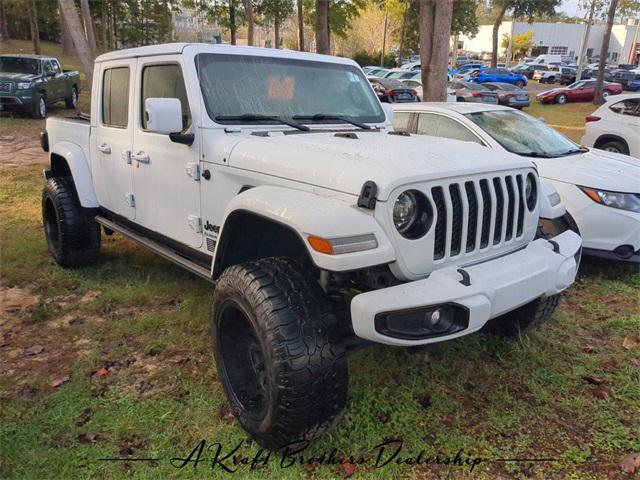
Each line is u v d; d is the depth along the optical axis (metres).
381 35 50.94
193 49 3.52
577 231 5.23
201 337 3.85
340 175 2.61
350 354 2.69
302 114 3.77
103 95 4.55
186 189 3.58
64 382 3.31
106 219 4.81
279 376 2.41
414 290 2.40
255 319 2.52
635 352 3.76
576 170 5.36
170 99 3.16
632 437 2.86
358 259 2.36
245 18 23.59
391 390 3.22
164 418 2.96
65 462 2.63
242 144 3.20
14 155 10.74
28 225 6.54
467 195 2.72
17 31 41.59
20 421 2.92
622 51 72.12
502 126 6.12
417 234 2.55
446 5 9.49
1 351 3.68
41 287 4.75
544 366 3.54
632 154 9.02
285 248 3.15
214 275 3.11
